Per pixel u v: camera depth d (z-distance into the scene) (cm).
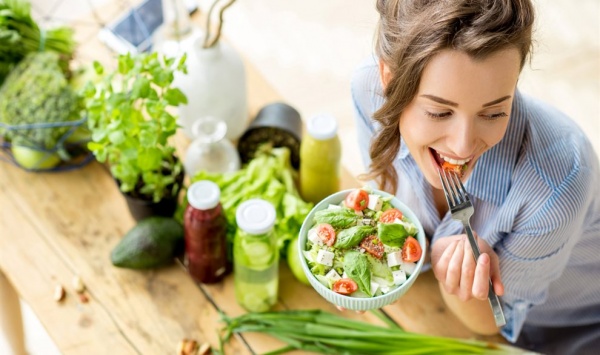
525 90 262
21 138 159
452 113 93
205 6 280
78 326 143
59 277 150
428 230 139
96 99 139
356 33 284
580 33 279
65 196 163
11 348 192
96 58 181
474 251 109
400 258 108
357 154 252
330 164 150
